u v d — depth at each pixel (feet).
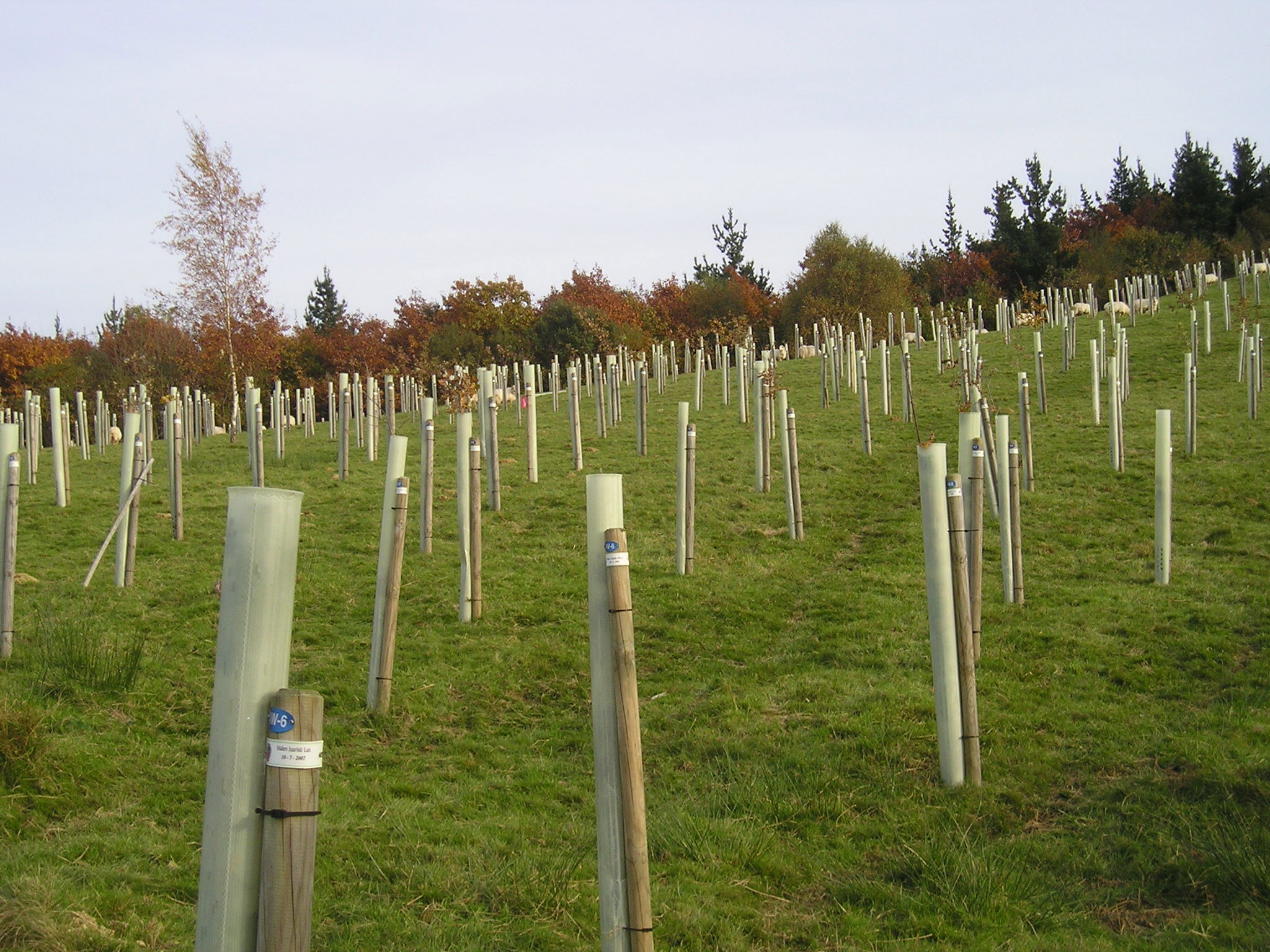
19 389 154.51
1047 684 33.99
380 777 28.07
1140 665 35.50
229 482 66.64
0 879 20.29
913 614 40.73
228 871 13.66
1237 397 83.15
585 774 28.94
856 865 24.20
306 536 52.24
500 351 179.52
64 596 41.75
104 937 18.34
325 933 19.88
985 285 201.36
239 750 13.80
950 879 22.95
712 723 31.76
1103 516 54.03
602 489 16.62
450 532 52.65
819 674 35.12
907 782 27.68
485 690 34.06
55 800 24.86
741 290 226.58
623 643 16.47
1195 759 27.89
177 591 42.93
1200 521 52.60
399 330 212.23
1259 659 35.35
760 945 20.75
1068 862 24.27
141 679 33.50
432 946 19.21
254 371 146.72
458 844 23.82
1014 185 264.72
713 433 79.82
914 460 68.13
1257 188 247.09
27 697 30.50
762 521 55.06
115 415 122.31
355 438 90.53
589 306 194.08
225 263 124.16
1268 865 22.75
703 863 23.79
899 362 116.78
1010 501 41.32
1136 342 114.21
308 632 38.58
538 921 20.61
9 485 33.73
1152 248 211.41
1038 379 81.71
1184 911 22.27
